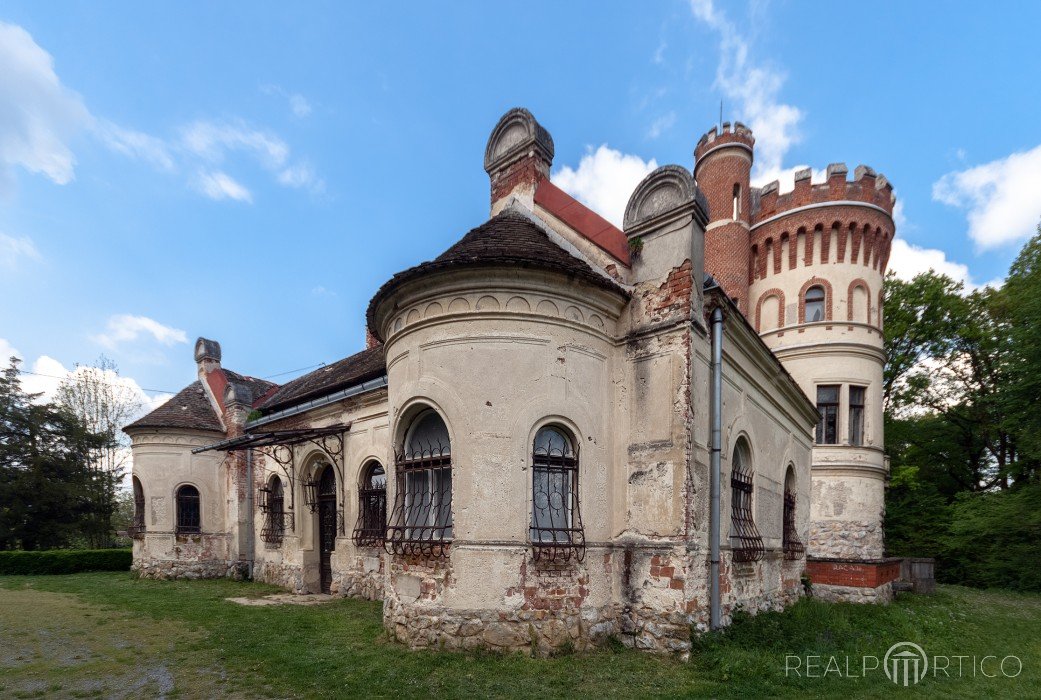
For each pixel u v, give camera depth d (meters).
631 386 8.50
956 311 28.25
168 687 6.25
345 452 13.91
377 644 7.96
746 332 10.18
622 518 8.22
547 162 10.90
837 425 20.11
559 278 8.09
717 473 8.36
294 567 14.84
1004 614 14.34
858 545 19.20
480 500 7.48
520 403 7.75
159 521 18.23
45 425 26.95
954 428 29.81
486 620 7.17
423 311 8.39
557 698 5.78
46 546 25.97
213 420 19.92
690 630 7.32
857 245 20.94
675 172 8.41
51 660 7.38
